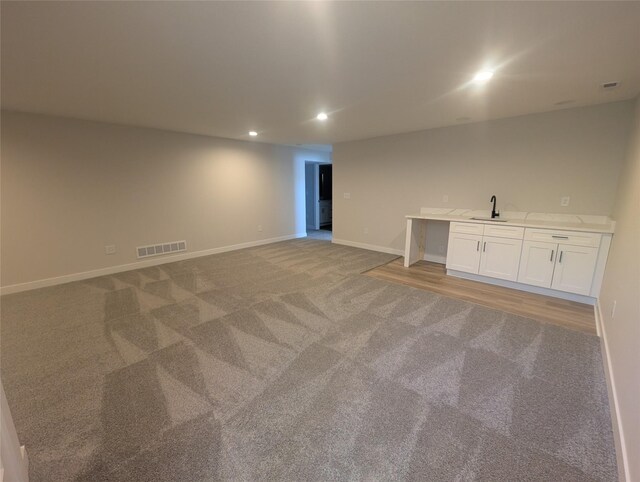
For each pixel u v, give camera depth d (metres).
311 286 3.62
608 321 2.22
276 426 1.53
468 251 3.78
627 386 1.41
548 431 1.49
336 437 1.46
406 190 4.99
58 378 1.92
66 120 3.71
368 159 5.46
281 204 6.58
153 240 4.65
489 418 1.57
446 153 4.41
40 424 1.56
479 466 1.31
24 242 3.55
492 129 3.92
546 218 3.63
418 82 2.53
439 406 1.66
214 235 5.43
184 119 3.84
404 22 1.62
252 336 2.43
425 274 4.10
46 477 1.28
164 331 2.52
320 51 1.98
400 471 1.29
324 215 8.86
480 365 2.03
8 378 1.93
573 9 1.49
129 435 1.49
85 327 2.60
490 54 2.02
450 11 1.52
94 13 1.51
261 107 3.29
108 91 2.73
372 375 1.93
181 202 4.92
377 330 2.51
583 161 3.31
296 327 2.57
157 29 1.69
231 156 5.53
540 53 1.99
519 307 2.96
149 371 1.99
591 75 2.36
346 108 3.34
